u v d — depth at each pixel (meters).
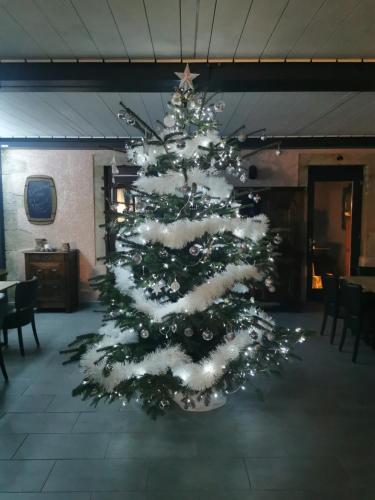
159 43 2.25
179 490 1.95
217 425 2.53
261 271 2.39
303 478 2.03
